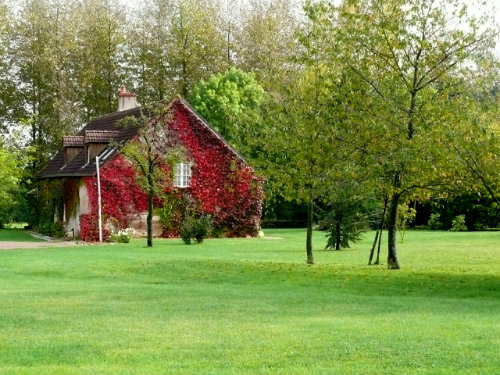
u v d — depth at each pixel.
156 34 63.03
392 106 22.08
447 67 22.91
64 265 25.39
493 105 20.53
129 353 10.18
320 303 16.25
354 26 23.53
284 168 27.08
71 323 12.95
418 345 10.53
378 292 19.31
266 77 30.03
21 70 61.34
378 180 23.28
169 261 26.30
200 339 11.19
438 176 22.44
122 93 52.38
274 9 63.56
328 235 35.34
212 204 46.16
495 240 40.44
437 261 28.19
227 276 22.89
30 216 58.16
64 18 61.59
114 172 42.91
